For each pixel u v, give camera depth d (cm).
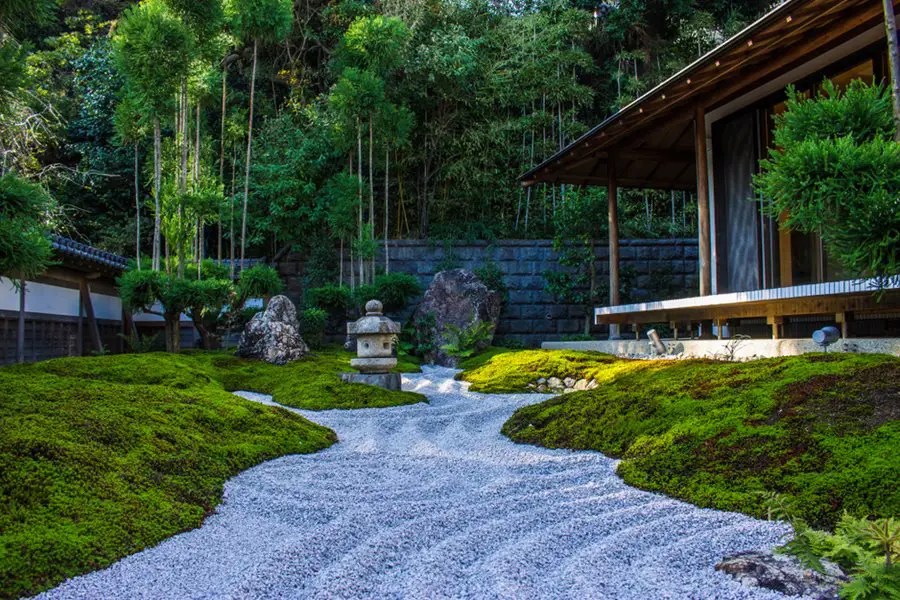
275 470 438
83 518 289
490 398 794
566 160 1055
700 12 1695
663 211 1711
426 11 1553
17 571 241
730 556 251
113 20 1850
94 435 379
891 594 198
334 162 1508
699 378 523
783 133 418
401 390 845
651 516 318
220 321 1247
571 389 816
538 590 232
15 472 304
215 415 509
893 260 367
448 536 301
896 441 323
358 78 1295
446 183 1584
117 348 1299
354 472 436
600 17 1775
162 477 360
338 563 265
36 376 535
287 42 1627
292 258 1507
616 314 1011
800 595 219
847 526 228
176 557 276
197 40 1110
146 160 1582
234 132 1449
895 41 409
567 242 1455
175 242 1104
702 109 821
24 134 1318
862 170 362
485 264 1485
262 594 235
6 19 461
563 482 397
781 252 823
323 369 923
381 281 1307
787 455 348
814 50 720
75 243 1070
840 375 414
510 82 1562
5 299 927
